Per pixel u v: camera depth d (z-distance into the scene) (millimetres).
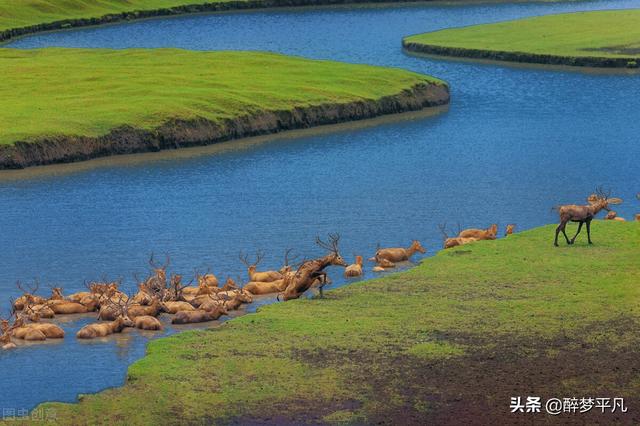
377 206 86500
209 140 115312
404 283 60812
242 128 119562
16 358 51375
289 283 61531
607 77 163625
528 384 45719
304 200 88625
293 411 43375
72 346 53000
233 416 43062
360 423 42406
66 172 99750
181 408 43719
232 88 132625
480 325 52438
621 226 74438
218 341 50875
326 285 63781
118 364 50438
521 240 71062
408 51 192750
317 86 137125
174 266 69188
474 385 45625
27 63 149250
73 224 80312
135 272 67875
